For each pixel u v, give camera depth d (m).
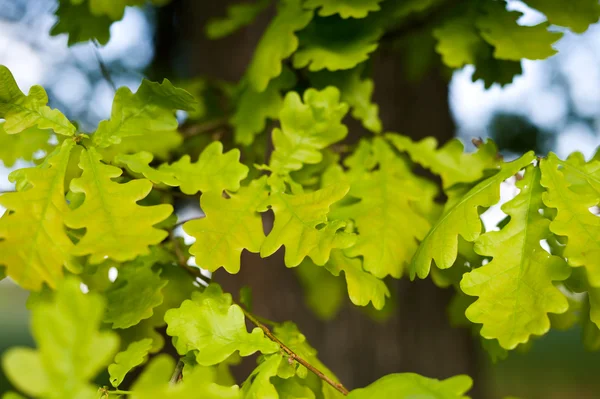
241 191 0.90
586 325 0.94
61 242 0.85
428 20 1.03
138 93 0.90
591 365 4.73
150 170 0.90
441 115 2.13
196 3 2.04
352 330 2.18
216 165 0.91
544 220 0.87
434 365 2.20
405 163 0.99
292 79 1.00
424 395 0.83
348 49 0.98
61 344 0.75
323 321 2.16
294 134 0.94
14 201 0.85
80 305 0.76
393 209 0.94
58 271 0.84
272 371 0.86
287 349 0.87
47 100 0.89
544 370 4.59
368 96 1.00
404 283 2.21
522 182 0.88
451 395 0.83
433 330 2.22
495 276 0.86
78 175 0.93
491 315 0.85
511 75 1.03
